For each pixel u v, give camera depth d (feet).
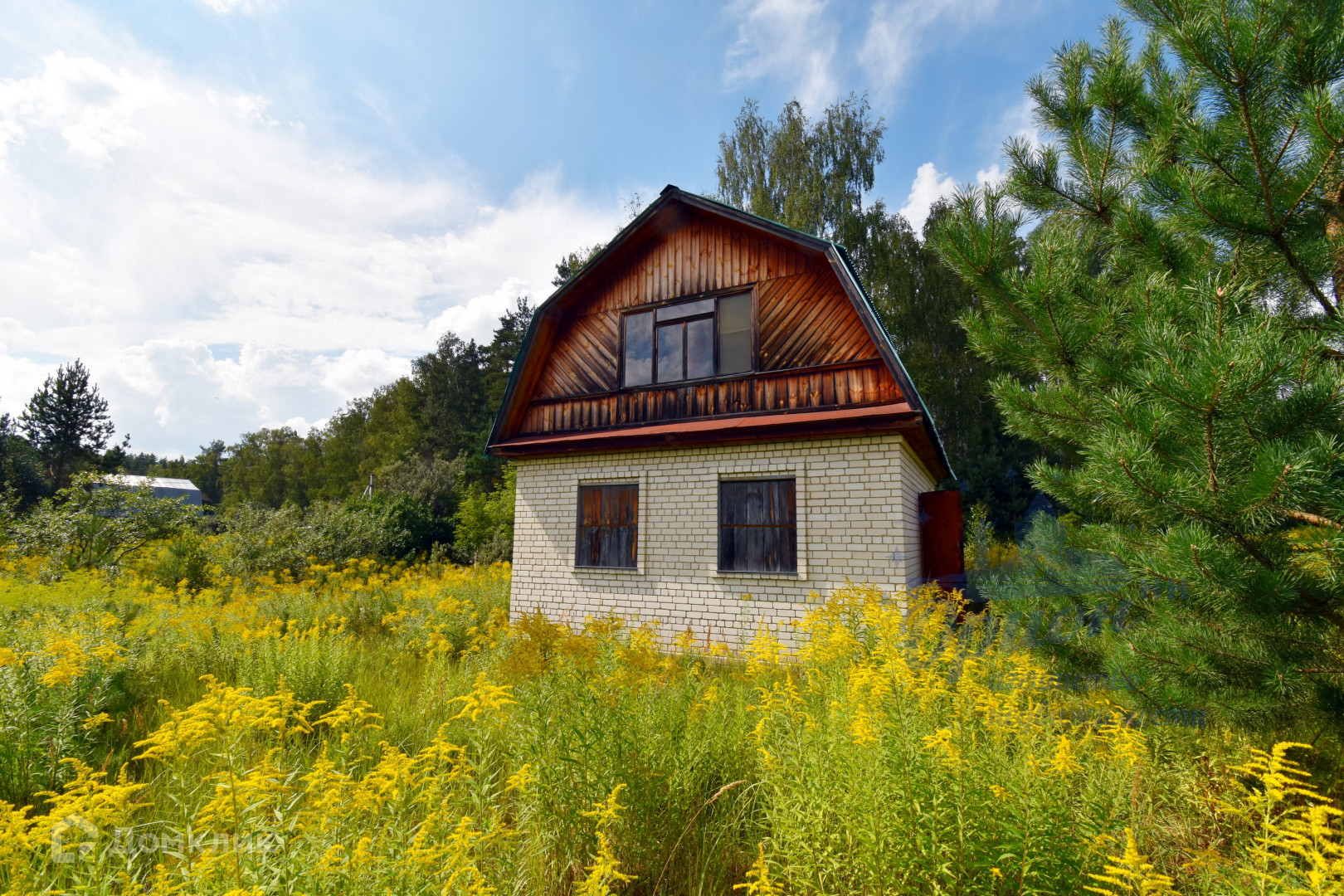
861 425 23.95
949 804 7.31
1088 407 13.60
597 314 32.78
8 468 123.95
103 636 17.85
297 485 223.30
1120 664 11.41
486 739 9.78
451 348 179.42
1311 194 11.49
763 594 25.55
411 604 31.27
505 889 7.64
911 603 20.42
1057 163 16.07
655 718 10.60
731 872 9.30
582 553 30.37
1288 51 11.25
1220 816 9.26
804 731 9.66
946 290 73.51
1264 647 10.28
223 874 6.22
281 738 10.17
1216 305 10.60
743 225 28.78
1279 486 9.07
